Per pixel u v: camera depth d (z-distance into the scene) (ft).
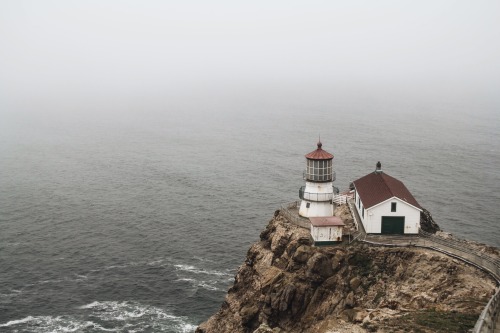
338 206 237.25
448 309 148.97
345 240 196.34
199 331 216.74
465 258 172.76
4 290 263.90
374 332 140.05
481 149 563.48
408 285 170.19
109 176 479.00
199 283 273.33
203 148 609.01
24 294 260.83
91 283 272.31
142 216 365.81
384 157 522.06
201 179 460.55
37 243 319.47
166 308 251.80
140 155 572.51
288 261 196.34
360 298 173.58
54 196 413.59
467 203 372.58
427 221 218.38
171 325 238.89
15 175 481.87
